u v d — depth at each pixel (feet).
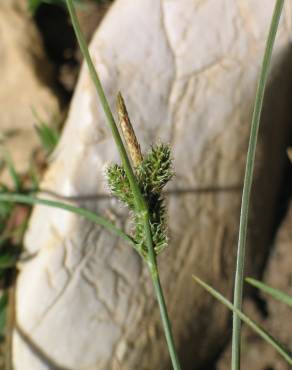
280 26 0.89
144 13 0.87
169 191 0.90
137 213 0.57
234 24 0.88
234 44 0.88
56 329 0.87
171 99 0.88
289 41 0.89
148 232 0.56
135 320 0.90
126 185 0.57
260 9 0.88
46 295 0.87
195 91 0.88
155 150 0.57
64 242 0.86
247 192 0.58
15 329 0.89
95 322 0.88
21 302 0.89
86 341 0.88
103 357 0.89
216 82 0.89
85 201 0.85
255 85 0.90
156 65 0.87
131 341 0.90
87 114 0.85
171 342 0.59
